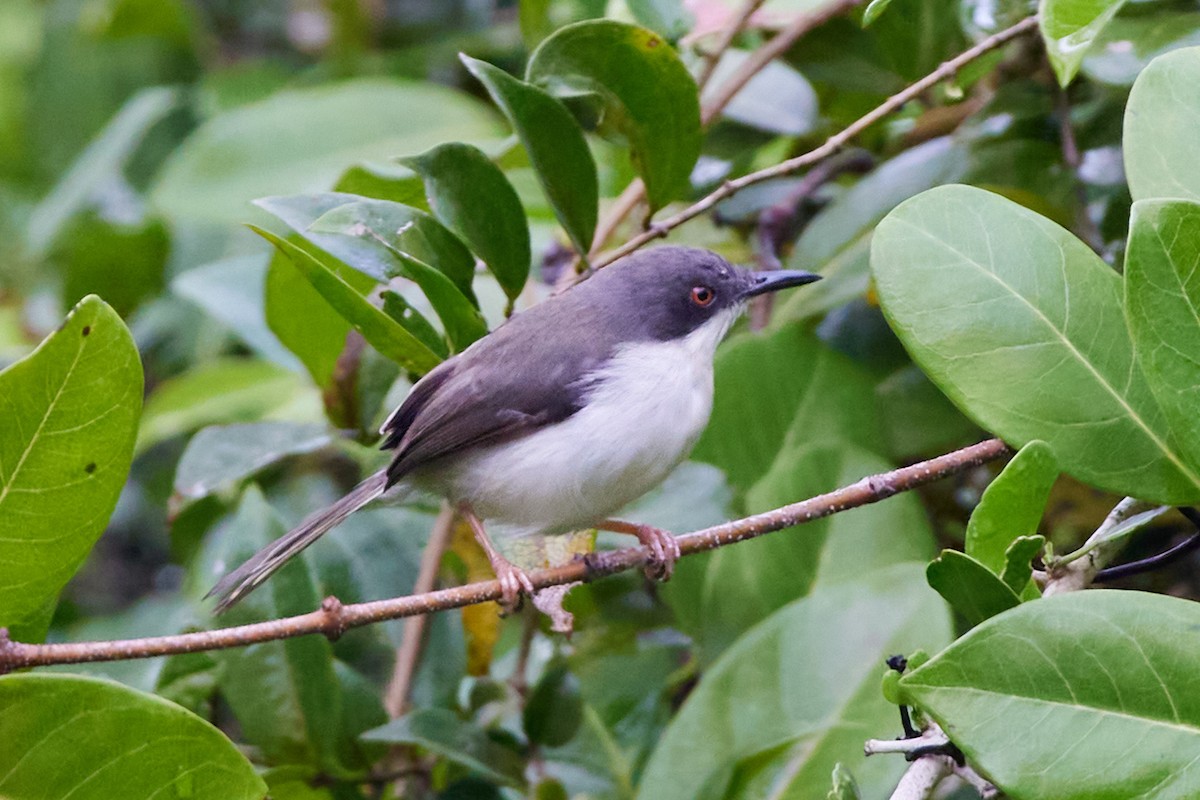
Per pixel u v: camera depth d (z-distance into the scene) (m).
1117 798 4.96
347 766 8.77
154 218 13.51
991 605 5.65
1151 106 6.00
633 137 8.41
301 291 9.37
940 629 7.92
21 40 17.41
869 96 10.16
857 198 9.57
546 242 11.28
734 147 10.90
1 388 5.95
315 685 8.62
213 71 16.53
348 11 15.09
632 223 10.87
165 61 16.48
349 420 9.70
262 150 12.91
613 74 8.14
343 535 9.92
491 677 9.68
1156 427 5.95
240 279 12.29
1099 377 6.00
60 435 6.08
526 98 7.88
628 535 9.44
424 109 13.09
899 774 7.61
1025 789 5.00
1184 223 5.35
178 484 9.62
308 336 9.53
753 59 9.54
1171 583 9.04
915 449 9.52
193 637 6.37
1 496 6.13
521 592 7.79
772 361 9.37
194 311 13.98
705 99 10.61
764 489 9.15
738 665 8.12
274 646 8.63
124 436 6.16
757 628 8.22
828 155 8.41
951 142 9.45
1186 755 5.00
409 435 8.60
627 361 8.69
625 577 9.45
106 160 14.52
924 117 10.02
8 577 6.31
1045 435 5.96
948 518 9.62
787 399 9.30
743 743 7.92
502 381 8.65
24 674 5.97
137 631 11.48
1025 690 5.11
